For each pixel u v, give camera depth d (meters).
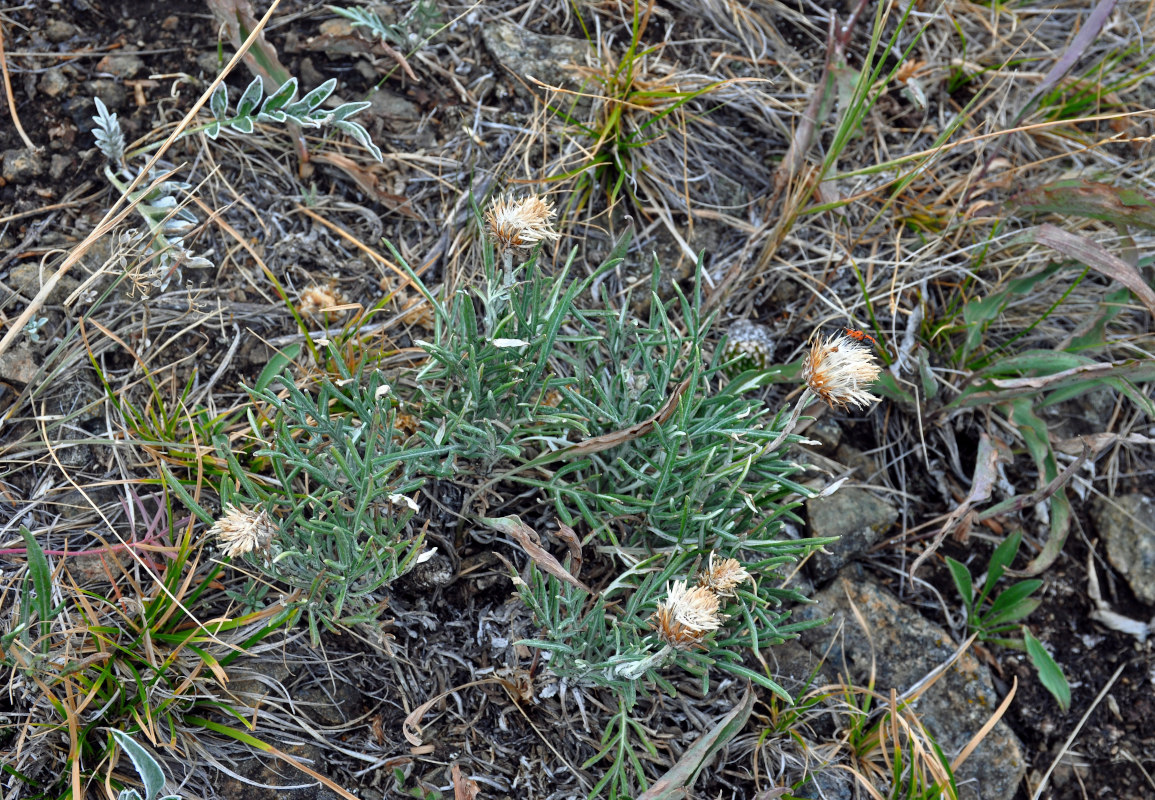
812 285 0.98
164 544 0.87
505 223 0.83
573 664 0.85
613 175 0.97
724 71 1.00
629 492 0.88
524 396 0.88
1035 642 0.93
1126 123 1.03
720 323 0.96
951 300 0.99
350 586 0.85
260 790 0.85
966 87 1.04
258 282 0.92
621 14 1.00
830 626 0.92
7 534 0.86
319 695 0.86
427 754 0.86
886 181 1.00
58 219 0.91
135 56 0.94
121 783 0.84
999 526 0.96
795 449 0.94
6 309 0.89
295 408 0.86
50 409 0.88
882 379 0.94
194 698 0.84
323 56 0.96
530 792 0.86
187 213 0.91
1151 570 0.95
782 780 0.89
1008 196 0.98
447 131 0.96
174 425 0.88
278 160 0.94
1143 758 0.93
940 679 0.92
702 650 0.86
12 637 0.82
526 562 0.89
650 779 0.87
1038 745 0.93
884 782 0.90
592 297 0.95
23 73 0.93
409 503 0.83
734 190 0.99
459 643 0.88
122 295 0.91
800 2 1.03
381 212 0.95
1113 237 0.99
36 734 0.83
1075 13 1.06
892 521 0.94
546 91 0.98
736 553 0.88
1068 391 0.95
